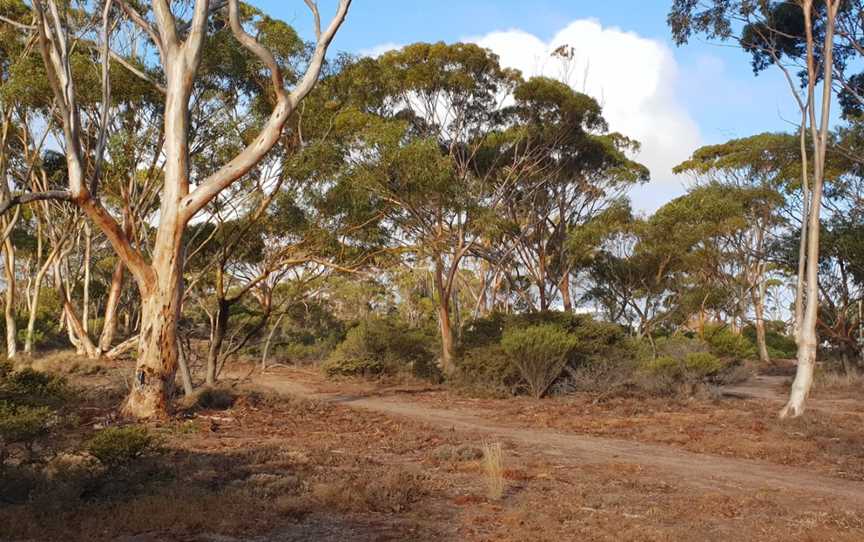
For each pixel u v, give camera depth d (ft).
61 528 19.52
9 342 95.04
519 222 111.65
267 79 57.72
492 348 75.82
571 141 98.73
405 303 175.73
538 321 80.79
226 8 59.62
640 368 72.49
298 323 151.12
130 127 60.49
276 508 22.33
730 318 161.27
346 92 61.26
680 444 40.70
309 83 45.75
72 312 97.66
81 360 88.07
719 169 118.93
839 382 84.64
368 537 19.71
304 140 58.90
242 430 42.16
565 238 109.81
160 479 25.44
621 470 31.68
